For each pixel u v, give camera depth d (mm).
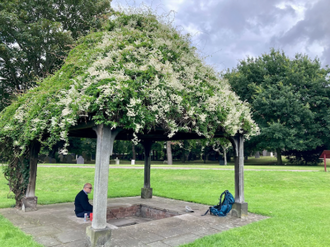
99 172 4188
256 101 27672
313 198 9852
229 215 6812
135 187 13320
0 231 5043
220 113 5602
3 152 7281
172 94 4754
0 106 18344
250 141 30984
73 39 17625
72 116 3934
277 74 30359
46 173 15422
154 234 5121
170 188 12984
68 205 8320
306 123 27750
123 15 6336
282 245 4535
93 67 4531
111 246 4355
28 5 18016
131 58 4973
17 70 19812
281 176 14742
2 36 17703
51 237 4816
